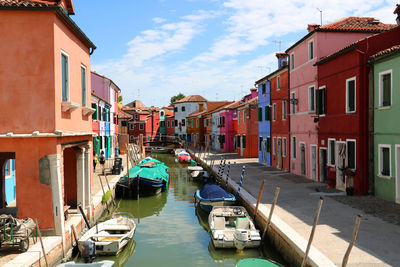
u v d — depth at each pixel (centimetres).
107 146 3072
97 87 3153
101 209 1519
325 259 729
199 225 1438
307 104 1875
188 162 3838
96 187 1773
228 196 1533
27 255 803
